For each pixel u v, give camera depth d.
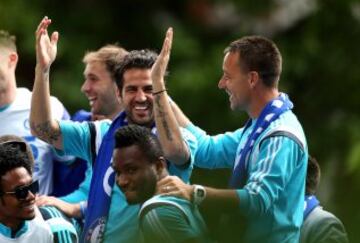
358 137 27.41
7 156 12.50
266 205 12.13
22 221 12.66
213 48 29.05
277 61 12.85
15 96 15.34
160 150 12.23
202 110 28.02
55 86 27.47
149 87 13.38
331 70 28.86
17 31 28.11
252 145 12.65
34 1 28.69
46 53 13.18
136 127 12.23
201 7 31.14
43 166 15.04
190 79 27.95
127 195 12.18
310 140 27.75
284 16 30.52
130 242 13.16
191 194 11.98
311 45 28.98
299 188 12.52
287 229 12.45
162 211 11.95
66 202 14.23
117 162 12.17
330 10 28.91
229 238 12.38
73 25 29.50
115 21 30.38
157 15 31.05
